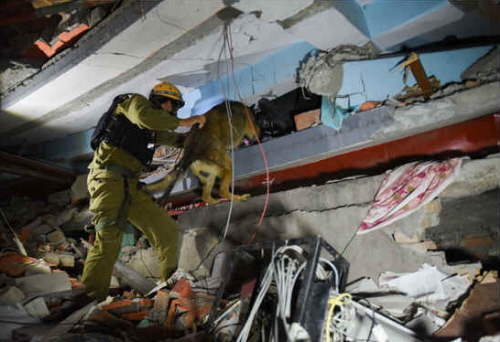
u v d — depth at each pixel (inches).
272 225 128.8
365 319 77.0
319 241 77.5
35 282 109.3
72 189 201.6
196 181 169.3
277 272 79.1
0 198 233.0
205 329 88.3
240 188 165.6
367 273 104.8
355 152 135.0
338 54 128.8
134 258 172.6
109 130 110.8
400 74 125.2
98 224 103.8
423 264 95.7
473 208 98.3
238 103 153.6
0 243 149.5
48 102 173.9
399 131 118.4
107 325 90.2
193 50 135.3
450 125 115.6
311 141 138.5
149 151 119.6
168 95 120.8
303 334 66.4
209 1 107.7
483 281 85.6
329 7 108.2
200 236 151.9
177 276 138.3
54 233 181.6
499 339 68.1
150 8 111.3
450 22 114.8
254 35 129.9
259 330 81.0
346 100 133.0
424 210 99.8
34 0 130.3
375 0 124.6
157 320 101.7
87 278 100.2
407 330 79.3
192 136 136.1
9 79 166.6
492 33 117.3
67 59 142.6
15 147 234.7
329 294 71.9
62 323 85.1
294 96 158.2
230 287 125.8
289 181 151.5
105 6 132.4
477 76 109.9
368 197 111.8
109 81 156.4
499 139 106.6
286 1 107.5
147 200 119.1
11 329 81.0
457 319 80.4
